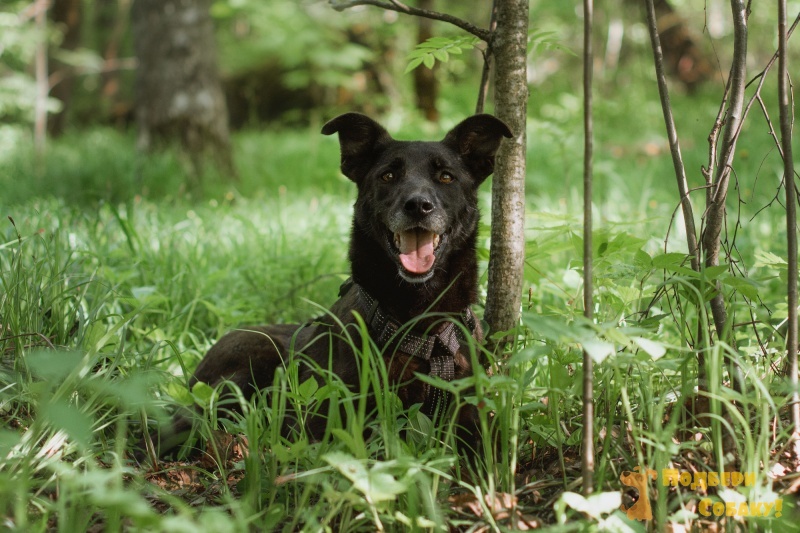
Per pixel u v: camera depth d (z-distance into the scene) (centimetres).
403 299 351
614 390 282
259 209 838
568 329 229
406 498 260
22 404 326
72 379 270
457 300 361
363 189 383
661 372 312
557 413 282
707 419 298
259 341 421
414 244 347
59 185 934
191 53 1145
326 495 236
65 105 1902
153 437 380
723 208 312
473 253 376
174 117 1141
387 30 1619
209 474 305
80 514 241
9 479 242
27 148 1269
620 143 1279
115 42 2192
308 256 629
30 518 258
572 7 1664
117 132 1758
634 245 349
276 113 1878
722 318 306
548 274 559
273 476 272
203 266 596
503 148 355
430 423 294
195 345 493
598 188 920
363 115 386
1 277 380
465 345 353
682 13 1858
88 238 586
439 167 368
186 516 218
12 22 1245
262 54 1845
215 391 301
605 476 272
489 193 855
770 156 1016
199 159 1138
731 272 340
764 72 310
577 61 1842
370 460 254
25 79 1323
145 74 1162
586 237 239
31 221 579
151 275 561
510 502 266
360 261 367
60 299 392
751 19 1608
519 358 236
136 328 457
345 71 1758
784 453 282
